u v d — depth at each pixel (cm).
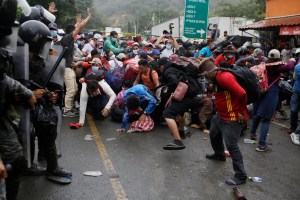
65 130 676
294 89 698
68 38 760
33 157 434
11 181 303
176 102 561
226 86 437
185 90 548
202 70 468
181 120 637
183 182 452
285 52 1383
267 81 570
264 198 417
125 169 488
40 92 379
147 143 613
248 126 756
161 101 724
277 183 462
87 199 396
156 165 507
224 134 456
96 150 564
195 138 656
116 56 1098
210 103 702
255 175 486
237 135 452
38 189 414
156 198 405
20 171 302
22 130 328
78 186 427
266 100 578
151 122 701
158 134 675
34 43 369
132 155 546
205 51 956
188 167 505
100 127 709
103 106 750
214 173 486
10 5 261
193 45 1309
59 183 429
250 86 439
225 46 885
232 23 2875
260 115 588
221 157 533
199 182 454
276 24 1564
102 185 434
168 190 427
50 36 380
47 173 436
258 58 810
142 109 697
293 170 511
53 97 409
